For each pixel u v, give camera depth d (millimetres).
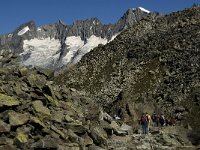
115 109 100625
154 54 191625
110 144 38125
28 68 39656
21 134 28156
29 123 29828
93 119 41219
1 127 27266
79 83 186750
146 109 87562
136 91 166750
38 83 37219
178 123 128125
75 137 33000
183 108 137500
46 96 35781
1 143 26609
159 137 45094
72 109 39406
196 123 126562
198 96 147125
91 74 191875
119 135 41938
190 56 180625
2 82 33094
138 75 179625
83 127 34750
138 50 197875
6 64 37375
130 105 85750
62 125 33750
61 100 40500
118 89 172875
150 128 51531
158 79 172375
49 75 43250
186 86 158375
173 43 194500
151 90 164500
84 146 33031
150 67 183125
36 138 28953
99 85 180750
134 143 40562
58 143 30297
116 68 190875
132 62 191500
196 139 50375
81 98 45250
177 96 151875
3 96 30391
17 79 35406
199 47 185250
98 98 168000
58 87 43156
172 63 180500
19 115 29219
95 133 35750
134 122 72750
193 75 165750
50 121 32969
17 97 32219
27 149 27578
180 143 46812
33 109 32094
